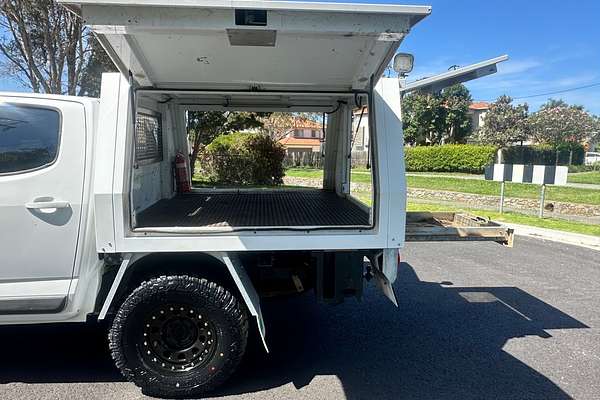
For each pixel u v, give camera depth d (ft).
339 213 13.97
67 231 10.43
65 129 10.48
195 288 10.46
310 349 13.50
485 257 25.22
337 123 19.40
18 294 10.38
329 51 10.49
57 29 43.93
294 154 89.20
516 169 41.14
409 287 19.61
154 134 15.47
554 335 14.73
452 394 11.10
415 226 13.83
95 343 13.53
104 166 10.12
